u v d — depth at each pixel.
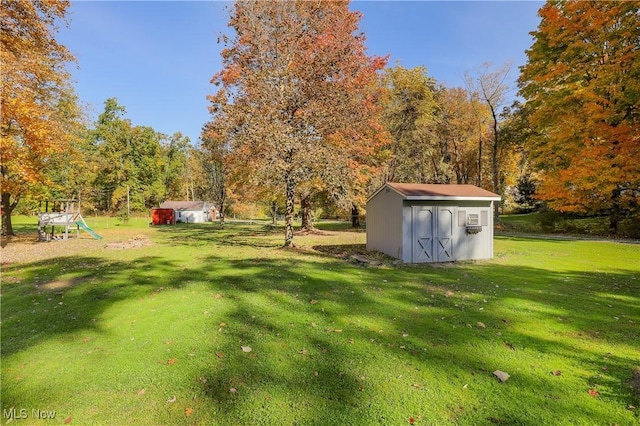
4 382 3.23
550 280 7.64
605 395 3.00
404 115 22.84
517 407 2.82
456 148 31.05
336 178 11.92
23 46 11.74
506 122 27.67
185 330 4.53
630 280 7.61
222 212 30.61
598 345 4.07
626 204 16.88
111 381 3.24
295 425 2.60
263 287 6.85
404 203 10.49
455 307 5.57
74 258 11.12
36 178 13.99
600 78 15.04
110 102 44.53
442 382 3.22
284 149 11.33
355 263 9.87
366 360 3.67
